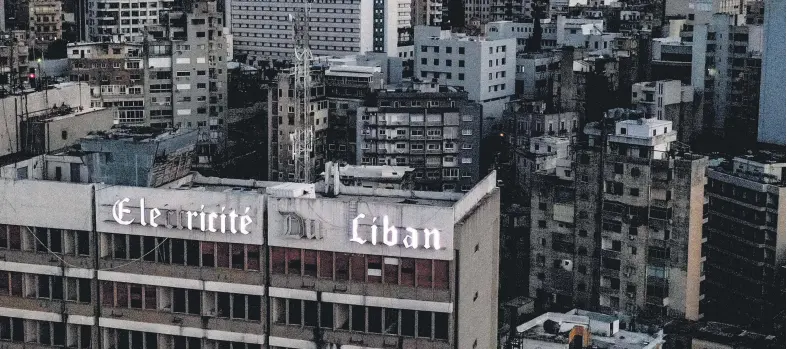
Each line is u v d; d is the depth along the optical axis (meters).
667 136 199.00
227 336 90.19
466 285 88.44
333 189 98.38
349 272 87.50
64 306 92.56
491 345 98.94
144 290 91.19
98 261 91.44
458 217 87.75
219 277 89.69
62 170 100.62
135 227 90.31
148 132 105.88
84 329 93.06
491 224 95.56
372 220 86.38
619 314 188.25
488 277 95.56
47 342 93.94
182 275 90.12
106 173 100.19
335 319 88.25
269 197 87.94
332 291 87.94
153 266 90.56
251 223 88.31
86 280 92.19
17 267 92.69
